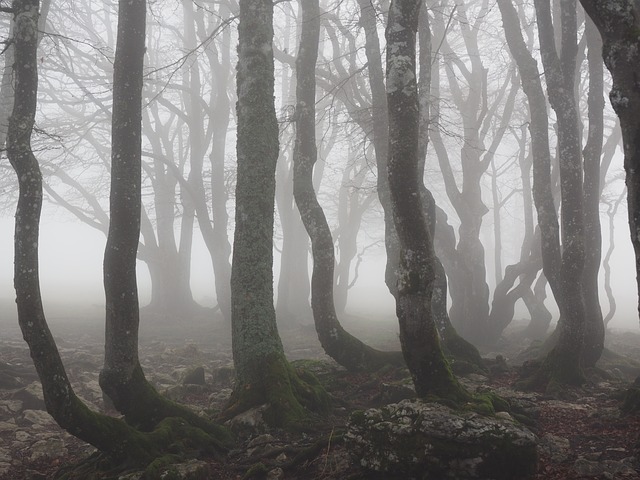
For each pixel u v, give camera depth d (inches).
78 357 657.6
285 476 323.3
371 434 302.4
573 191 496.7
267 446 356.2
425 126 574.2
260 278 426.3
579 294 490.9
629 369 644.1
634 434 347.6
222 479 328.8
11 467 355.9
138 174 373.1
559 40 866.8
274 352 417.4
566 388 468.1
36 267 305.0
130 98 374.6
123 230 363.3
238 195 437.1
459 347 553.3
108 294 362.0
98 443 322.7
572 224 494.3
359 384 489.7
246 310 420.8
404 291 337.7
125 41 377.1
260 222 431.2
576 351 488.7
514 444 278.8
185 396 514.0
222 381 569.9
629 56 244.5
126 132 371.2
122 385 359.6
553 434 358.0
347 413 427.8
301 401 410.6
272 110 449.7
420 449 283.0
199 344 892.6
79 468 339.3
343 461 316.5
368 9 625.9
